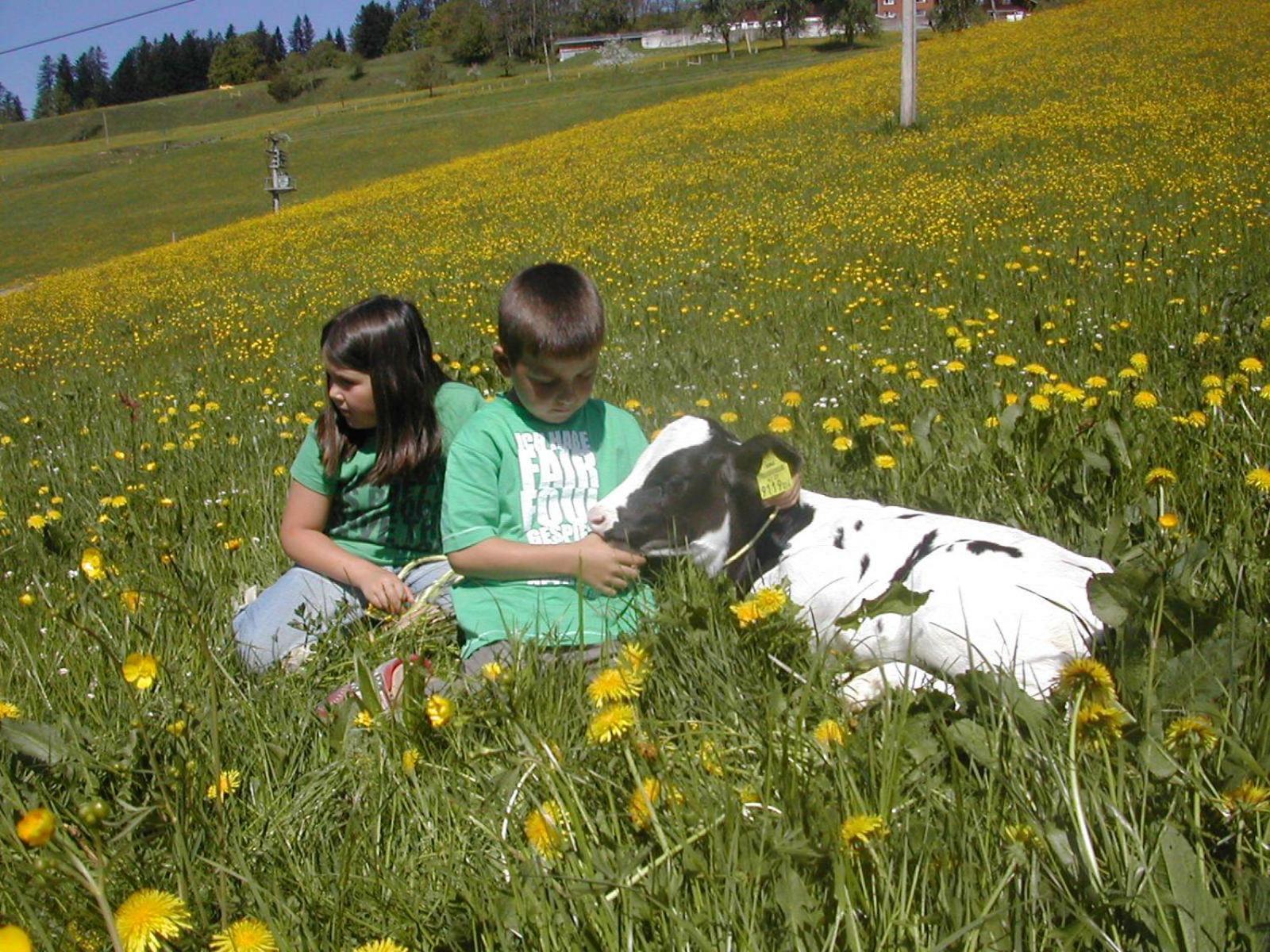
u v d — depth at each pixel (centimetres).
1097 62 2938
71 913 177
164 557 369
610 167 2728
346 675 303
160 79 17000
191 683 274
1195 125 1845
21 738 223
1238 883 161
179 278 2261
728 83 6138
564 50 13250
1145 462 351
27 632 332
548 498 314
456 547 303
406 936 184
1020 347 588
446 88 10881
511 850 195
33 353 1562
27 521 480
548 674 258
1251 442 354
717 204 1866
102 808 167
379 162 5312
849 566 276
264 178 5347
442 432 361
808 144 2434
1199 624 211
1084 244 946
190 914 159
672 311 941
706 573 289
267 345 1091
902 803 190
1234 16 3475
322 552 350
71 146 11119
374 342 342
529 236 1878
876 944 159
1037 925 164
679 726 232
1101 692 186
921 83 3100
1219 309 577
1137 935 158
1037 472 357
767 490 282
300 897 195
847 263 1037
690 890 178
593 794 207
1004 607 238
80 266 3800
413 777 224
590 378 306
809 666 256
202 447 595
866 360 607
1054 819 179
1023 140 1948
